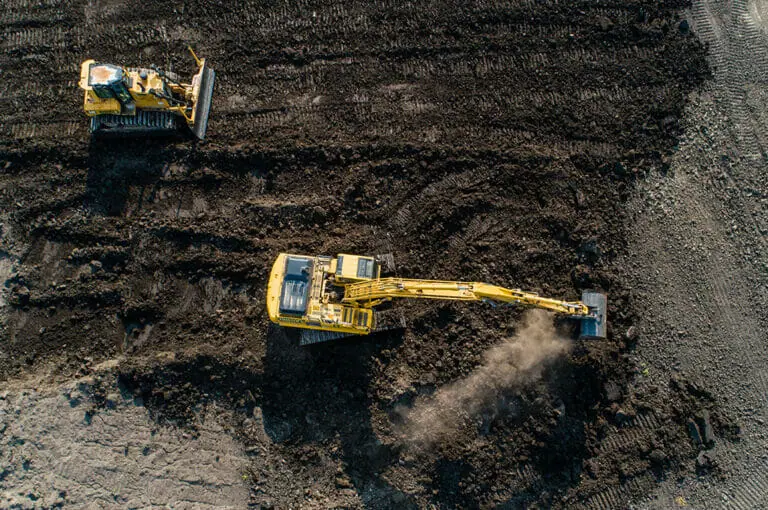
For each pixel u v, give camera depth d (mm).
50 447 20312
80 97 24359
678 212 23188
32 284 22562
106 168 23547
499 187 22797
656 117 23859
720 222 23172
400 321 21469
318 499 20906
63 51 25062
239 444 21312
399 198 22938
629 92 24094
